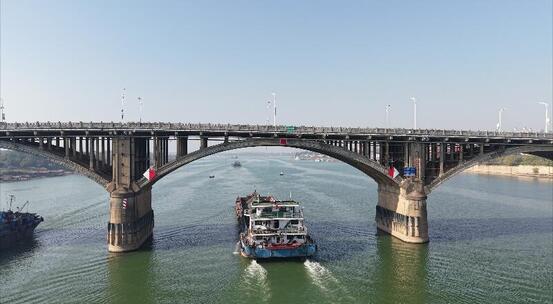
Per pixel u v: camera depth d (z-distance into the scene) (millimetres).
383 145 59656
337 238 56219
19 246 52250
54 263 45281
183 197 97625
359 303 34156
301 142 53781
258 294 36281
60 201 92625
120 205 49344
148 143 57531
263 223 48219
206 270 42844
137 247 50812
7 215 55719
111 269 43250
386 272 41812
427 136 54438
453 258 46625
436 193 107938
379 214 63250
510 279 39625
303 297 35562
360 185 125312
